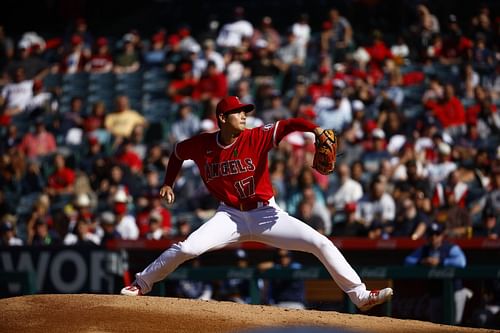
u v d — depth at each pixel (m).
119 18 95.56
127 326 22.44
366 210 46.12
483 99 57.81
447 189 46.41
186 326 22.55
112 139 62.16
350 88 61.53
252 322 23.06
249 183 24.47
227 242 24.73
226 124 24.30
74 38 75.50
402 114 57.62
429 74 63.97
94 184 54.56
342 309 40.03
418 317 38.53
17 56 80.88
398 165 51.00
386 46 70.19
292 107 60.06
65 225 47.84
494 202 45.91
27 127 68.06
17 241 49.12
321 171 24.27
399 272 38.12
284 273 38.81
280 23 83.62
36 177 57.81
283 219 24.45
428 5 74.38
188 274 39.62
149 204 48.41
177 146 25.34
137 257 42.59
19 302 24.88
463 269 37.56
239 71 67.12
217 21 85.69
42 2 94.75
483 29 67.88
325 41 68.81
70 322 22.78
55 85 71.31
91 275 42.78
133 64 73.19
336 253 24.22
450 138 54.62
